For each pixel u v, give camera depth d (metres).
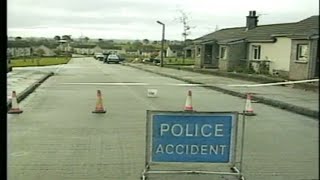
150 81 28.75
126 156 7.80
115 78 31.80
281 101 15.94
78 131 10.32
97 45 114.12
